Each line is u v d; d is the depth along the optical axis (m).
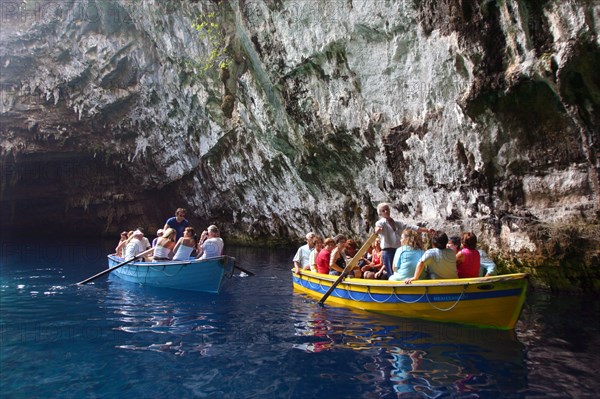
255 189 17.81
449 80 8.91
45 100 20.62
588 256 7.59
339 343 5.06
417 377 4.05
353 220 13.77
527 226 8.32
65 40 19.34
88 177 24.06
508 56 7.78
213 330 5.66
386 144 10.55
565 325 5.68
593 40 6.66
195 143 19.22
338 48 10.70
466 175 9.22
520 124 8.23
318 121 12.09
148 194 24.25
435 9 8.62
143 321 6.13
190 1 14.70
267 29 11.95
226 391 3.82
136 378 4.09
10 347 4.96
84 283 9.22
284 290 8.59
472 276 5.94
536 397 3.62
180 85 17.45
